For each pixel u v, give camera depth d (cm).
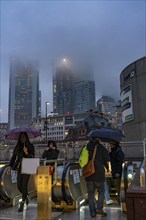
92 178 657
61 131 15788
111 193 959
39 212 562
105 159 667
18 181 741
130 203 485
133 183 651
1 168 788
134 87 3503
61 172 778
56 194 765
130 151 2348
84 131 7569
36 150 2255
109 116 15588
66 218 647
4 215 671
